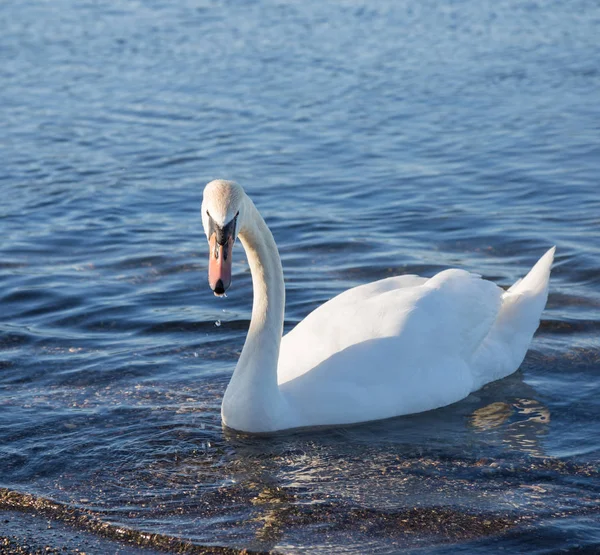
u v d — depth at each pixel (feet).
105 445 24.72
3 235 42.68
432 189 48.52
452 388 27.04
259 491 22.40
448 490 22.16
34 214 45.78
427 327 26.99
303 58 83.46
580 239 39.68
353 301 27.89
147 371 29.17
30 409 26.73
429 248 39.83
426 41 89.25
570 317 32.24
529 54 82.74
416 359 26.58
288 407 25.52
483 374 28.32
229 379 28.63
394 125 62.39
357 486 22.50
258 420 25.14
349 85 73.82
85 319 33.17
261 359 24.99
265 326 24.97
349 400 25.75
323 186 49.78
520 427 25.49
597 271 35.88
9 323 32.89
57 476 23.27
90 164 54.90
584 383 28.09
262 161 55.06
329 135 60.34
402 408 26.35
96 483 22.94
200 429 25.58
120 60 84.48
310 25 97.76
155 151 57.67
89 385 28.27
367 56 83.82
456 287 28.17
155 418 26.20
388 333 26.71
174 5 111.45
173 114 66.64
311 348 26.84
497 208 44.86
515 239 40.29
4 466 23.73
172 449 24.52
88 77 78.38
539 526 20.45
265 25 98.53
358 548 19.90
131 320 33.01
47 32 97.14
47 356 30.22
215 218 22.25
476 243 40.19
